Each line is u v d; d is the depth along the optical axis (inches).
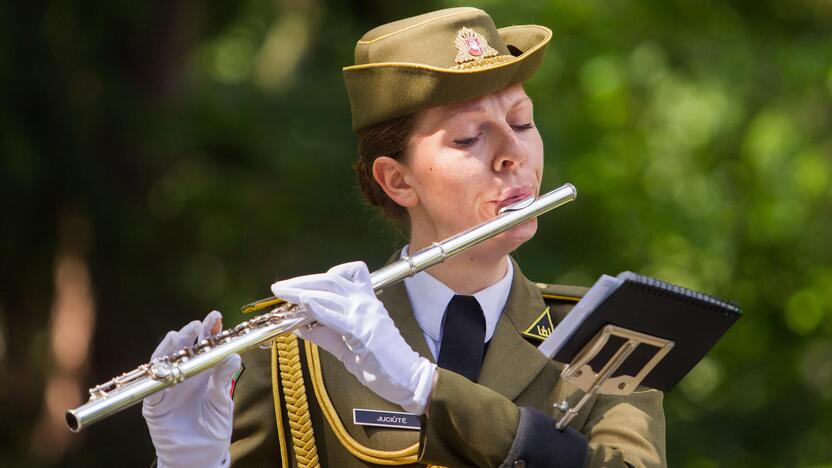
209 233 847.1
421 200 246.8
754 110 1003.9
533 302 255.1
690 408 1009.5
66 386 798.5
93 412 204.7
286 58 936.9
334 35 932.6
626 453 227.8
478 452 216.1
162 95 791.7
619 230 961.5
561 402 235.3
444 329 248.4
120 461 761.6
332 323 214.7
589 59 989.2
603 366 219.0
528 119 245.9
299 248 846.5
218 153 852.0
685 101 1001.5
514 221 230.7
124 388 209.5
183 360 214.4
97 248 783.1
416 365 218.7
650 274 991.0
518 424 218.2
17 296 808.9
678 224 991.6
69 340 797.9
